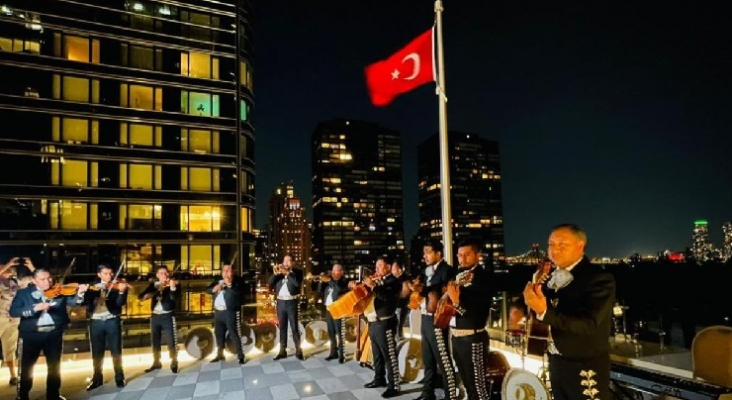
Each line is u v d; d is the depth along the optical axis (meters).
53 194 26.08
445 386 5.41
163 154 28.92
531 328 4.42
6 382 7.43
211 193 29.97
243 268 30.59
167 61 29.39
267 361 8.31
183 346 9.17
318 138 199.38
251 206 32.22
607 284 3.16
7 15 25.53
